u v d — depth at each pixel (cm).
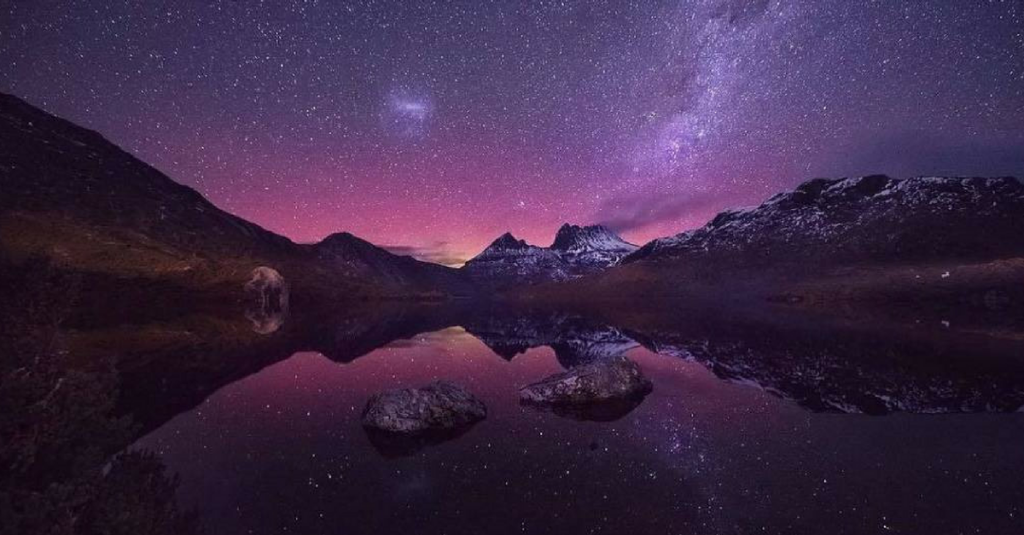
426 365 1936
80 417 471
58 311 485
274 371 1759
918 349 2439
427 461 825
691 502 655
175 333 2992
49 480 433
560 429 1020
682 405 1227
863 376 1655
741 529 575
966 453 840
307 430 1015
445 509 639
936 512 615
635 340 2984
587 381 1289
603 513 625
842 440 927
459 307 10031
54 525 374
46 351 470
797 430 1001
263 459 834
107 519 436
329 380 1597
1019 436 934
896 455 837
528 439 951
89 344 2283
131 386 1442
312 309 7738
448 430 1013
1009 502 641
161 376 1612
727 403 1248
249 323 4194
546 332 3647
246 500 666
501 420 1091
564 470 781
